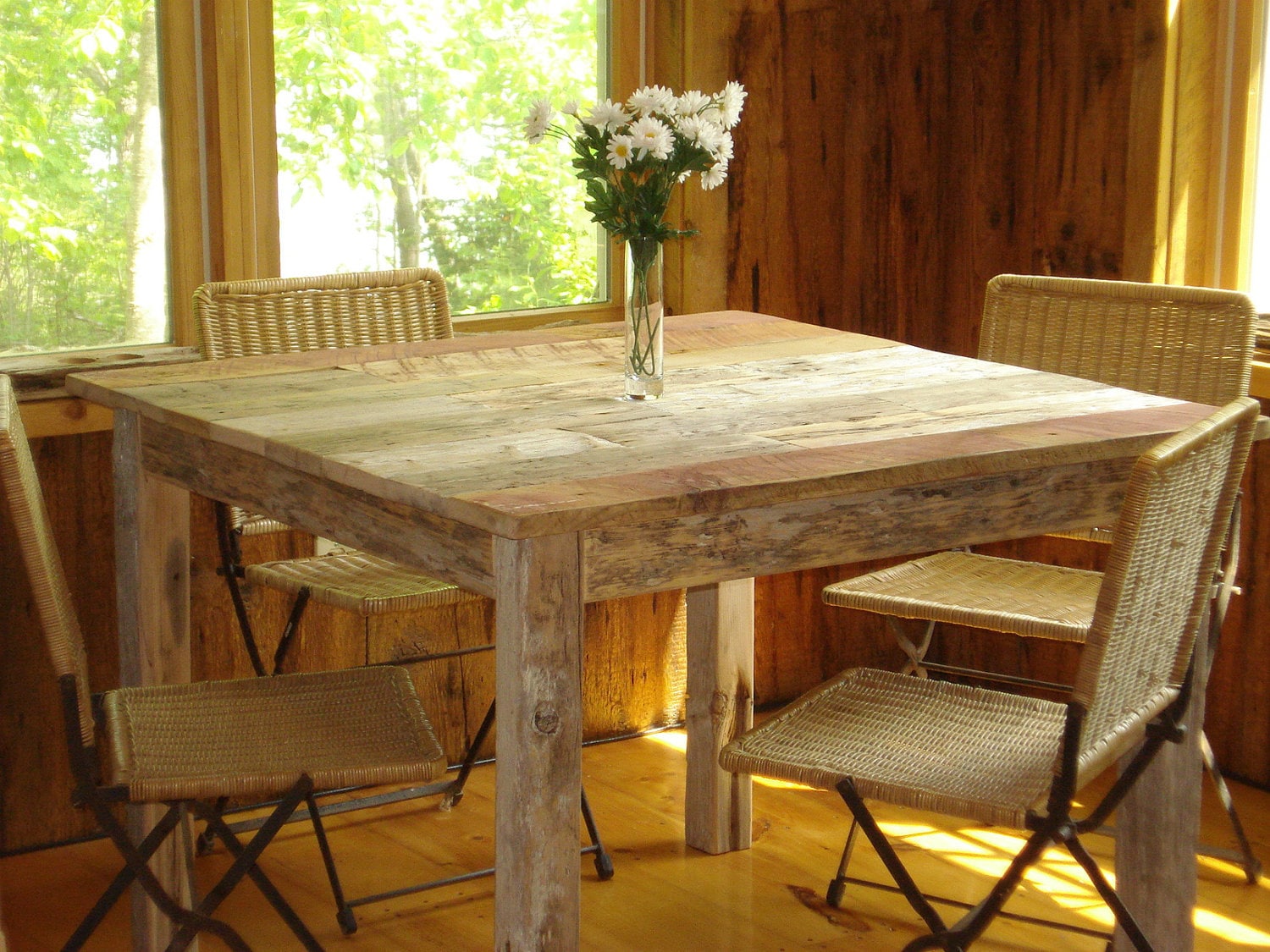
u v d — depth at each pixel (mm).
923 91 3691
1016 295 3045
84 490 2943
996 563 2977
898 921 2734
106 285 3049
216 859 2971
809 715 2223
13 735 2951
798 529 1871
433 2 3287
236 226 3080
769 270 3627
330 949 2625
